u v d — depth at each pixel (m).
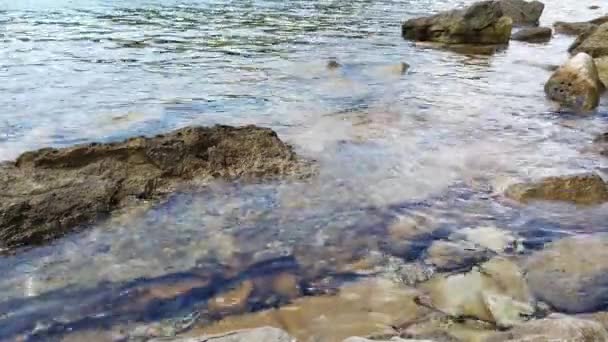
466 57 5.31
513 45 6.19
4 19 6.43
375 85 3.98
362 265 1.65
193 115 3.10
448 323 1.36
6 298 1.45
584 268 1.60
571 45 5.82
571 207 2.04
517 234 1.84
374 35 6.45
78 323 1.37
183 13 7.66
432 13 8.62
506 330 1.31
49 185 1.96
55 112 3.08
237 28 6.48
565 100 3.60
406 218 1.95
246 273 1.60
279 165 2.32
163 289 1.51
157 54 4.80
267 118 3.08
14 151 2.47
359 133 2.85
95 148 2.20
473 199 2.11
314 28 6.77
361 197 2.11
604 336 1.20
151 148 2.22
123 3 8.53
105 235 1.77
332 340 1.30
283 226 1.88
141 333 1.34
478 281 1.54
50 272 1.57
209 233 1.82
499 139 2.84
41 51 4.74
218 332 1.34
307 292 1.51
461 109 3.40
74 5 8.05
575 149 2.71
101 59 4.52
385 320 1.38
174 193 2.08
